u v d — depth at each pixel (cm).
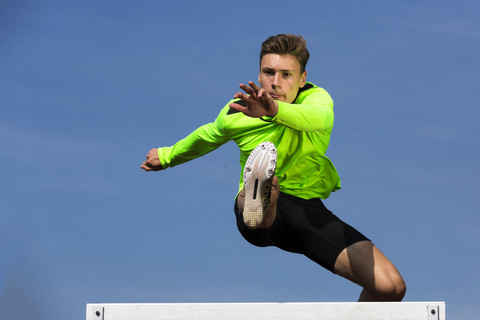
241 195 719
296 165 724
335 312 549
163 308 562
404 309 546
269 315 552
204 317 558
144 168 802
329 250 708
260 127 721
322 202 761
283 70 724
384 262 684
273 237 739
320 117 664
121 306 566
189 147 773
